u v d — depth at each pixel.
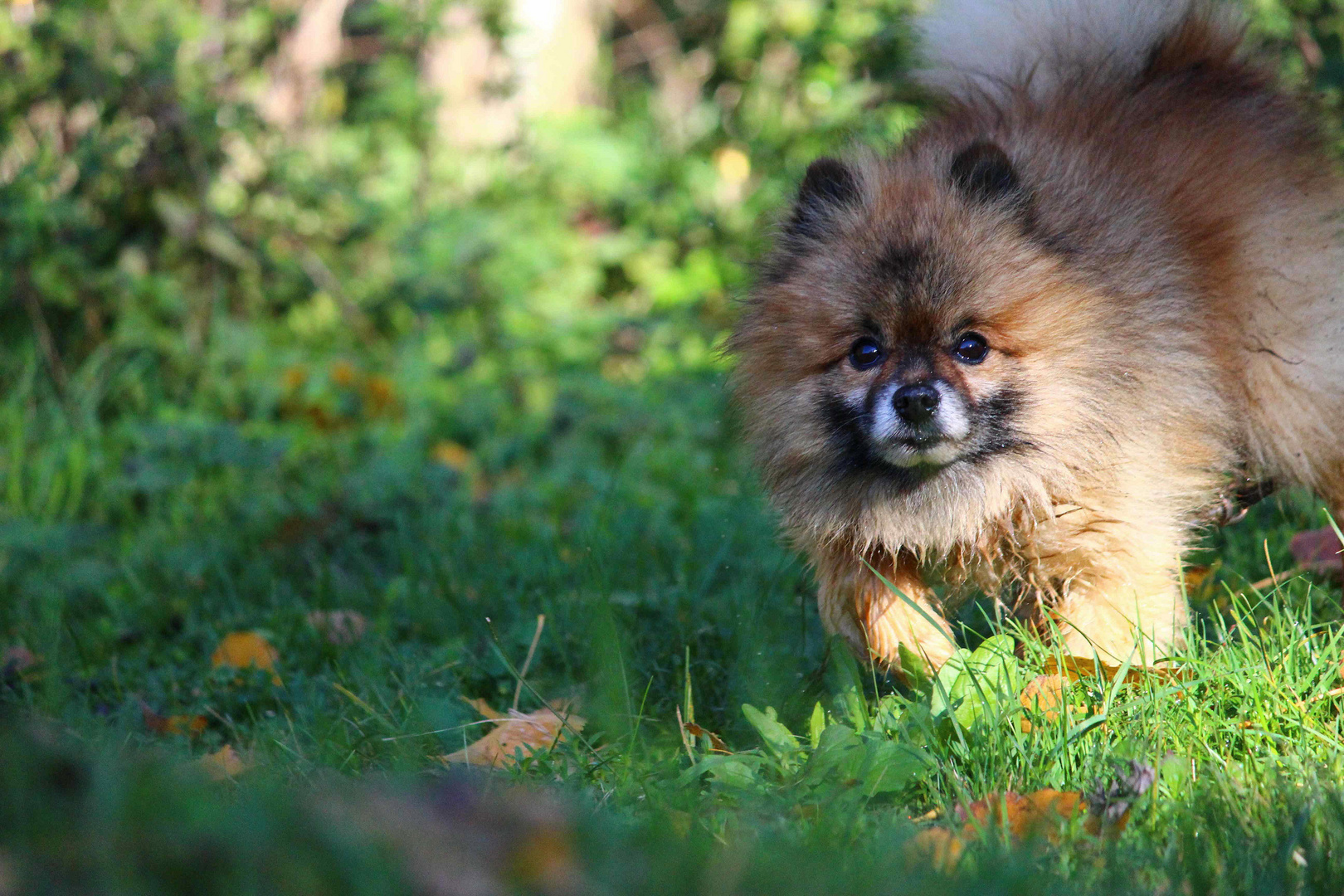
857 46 13.09
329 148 14.37
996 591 6.72
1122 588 6.29
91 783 3.20
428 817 3.35
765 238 7.26
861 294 6.42
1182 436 6.46
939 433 6.16
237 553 9.79
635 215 15.70
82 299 11.80
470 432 12.45
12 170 11.97
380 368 13.05
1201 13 7.69
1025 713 5.60
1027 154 6.77
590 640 6.97
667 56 19.61
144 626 8.48
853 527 6.67
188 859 2.95
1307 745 5.26
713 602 7.73
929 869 3.92
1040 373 6.31
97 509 10.70
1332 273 7.05
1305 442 7.02
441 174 15.10
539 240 14.87
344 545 9.94
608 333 14.38
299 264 13.14
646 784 5.24
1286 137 7.35
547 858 3.30
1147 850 4.46
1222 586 7.12
